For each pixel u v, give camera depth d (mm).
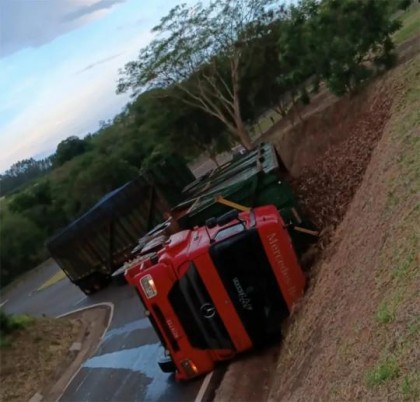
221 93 34594
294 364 7918
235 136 36656
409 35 25812
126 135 49438
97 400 12617
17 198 57062
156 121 36500
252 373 9195
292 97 30031
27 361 17766
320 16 22984
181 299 9492
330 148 22375
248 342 9578
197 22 32875
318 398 5754
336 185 15836
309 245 12414
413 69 17719
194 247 9547
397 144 11164
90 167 49938
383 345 5055
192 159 41594
